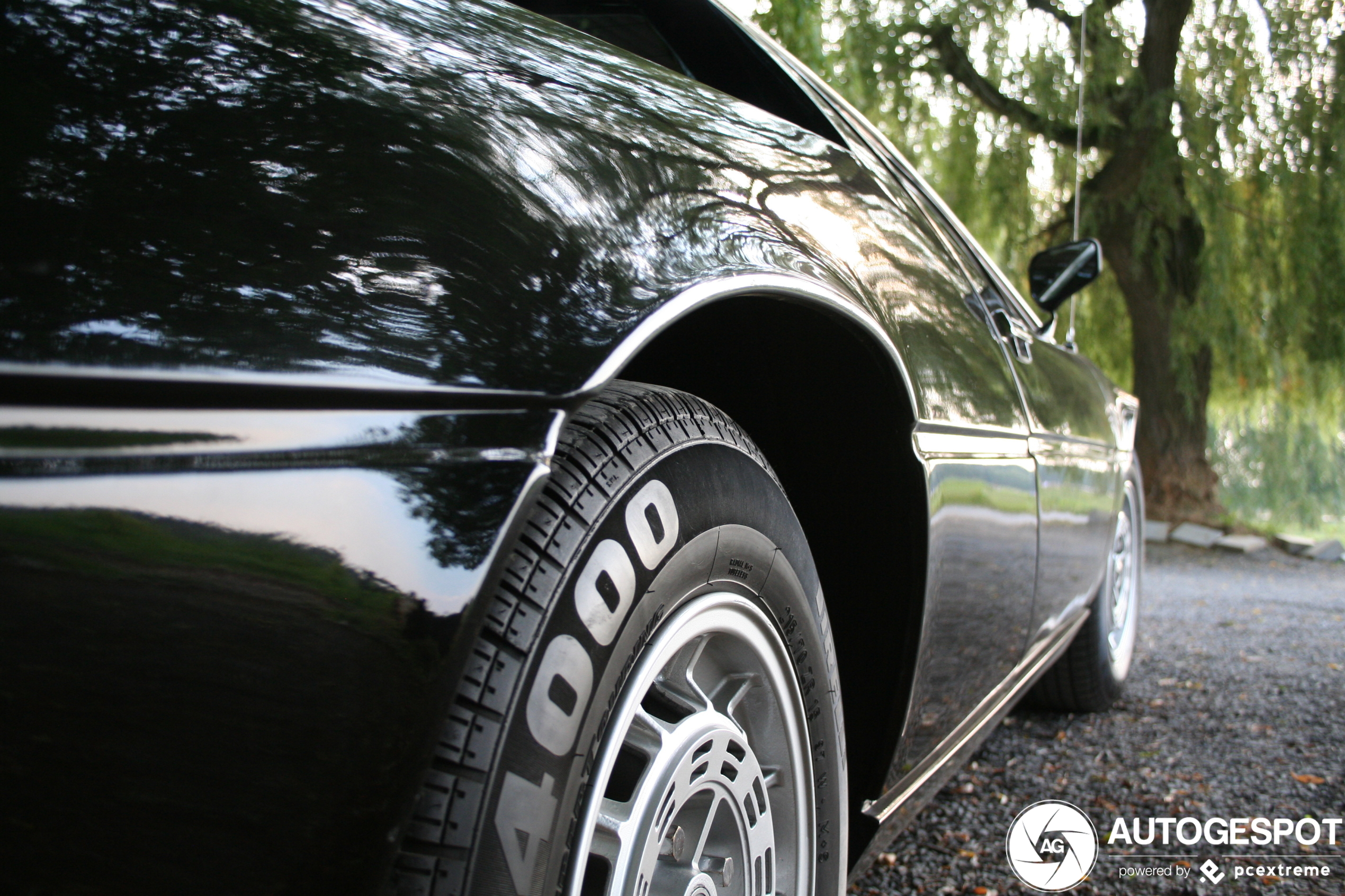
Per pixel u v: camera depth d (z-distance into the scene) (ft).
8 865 1.48
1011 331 6.02
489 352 2.04
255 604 1.69
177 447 1.63
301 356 1.78
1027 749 8.91
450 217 2.13
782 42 15.90
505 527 1.99
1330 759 8.70
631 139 2.88
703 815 2.95
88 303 1.59
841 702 3.73
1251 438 41.57
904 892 6.00
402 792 1.85
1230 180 35.40
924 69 38.45
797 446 3.96
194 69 1.97
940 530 4.11
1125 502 10.56
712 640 3.04
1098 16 36.78
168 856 1.62
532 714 2.17
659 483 2.62
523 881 2.12
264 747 1.70
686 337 3.74
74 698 1.52
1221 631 15.42
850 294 3.43
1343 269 34.30
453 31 2.70
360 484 1.82
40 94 1.74
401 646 1.83
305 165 1.99
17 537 1.46
